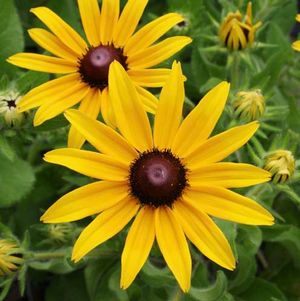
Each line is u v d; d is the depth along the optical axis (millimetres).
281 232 357
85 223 387
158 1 450
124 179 272
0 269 308
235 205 263
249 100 325
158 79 309
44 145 393
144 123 274
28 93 303
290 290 404
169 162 274
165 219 270
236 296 378
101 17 318
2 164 377
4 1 374
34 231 399
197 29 395
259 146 315
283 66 424
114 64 269
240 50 361
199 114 272
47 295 412
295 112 366
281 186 308
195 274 349
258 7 410
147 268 325
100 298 361
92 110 308
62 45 318
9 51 380
